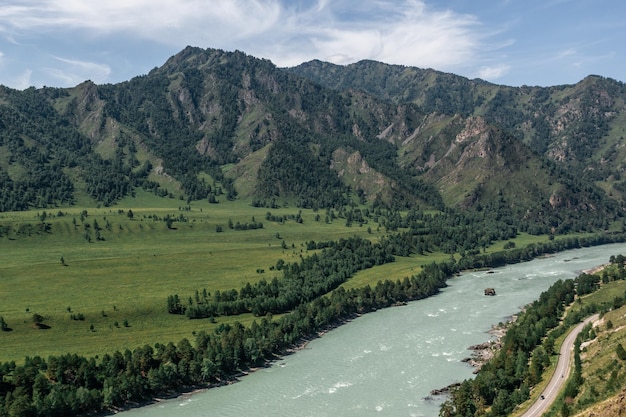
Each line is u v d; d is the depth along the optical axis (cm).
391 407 15412
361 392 16538
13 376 16175
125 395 16362
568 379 14988
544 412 13200
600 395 12612
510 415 13475
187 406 16125
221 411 15662
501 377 15275
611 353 14950
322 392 16662
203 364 17850
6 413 14500
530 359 17388
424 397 16038
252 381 17888
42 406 14925
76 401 15500
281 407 15700
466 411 14100
